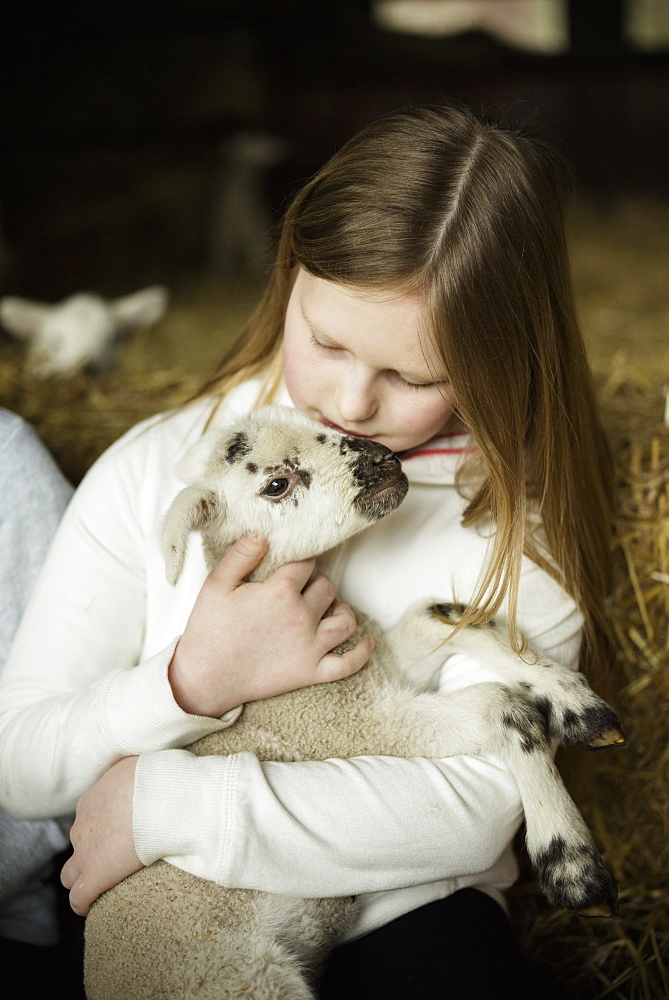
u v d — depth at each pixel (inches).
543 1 618.8
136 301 176.9
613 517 84.0
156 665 60.4
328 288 59.9
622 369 106.3
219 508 66.3
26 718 63.5
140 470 72.8
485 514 70.3
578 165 372.2
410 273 57.6
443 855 59.0
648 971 81.9
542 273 64.6
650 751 87.2
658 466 86.7
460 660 71.7
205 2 295.3
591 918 84.4
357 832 57.1
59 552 70.4
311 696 66.2
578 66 370.3
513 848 78.7
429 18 597.9
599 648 79.0
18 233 261.7
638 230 301.3
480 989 59.6
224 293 271.4
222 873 55.7
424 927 62.4
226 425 72.1
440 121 62.6
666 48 421.1
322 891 57.1
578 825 63.3
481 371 61.6
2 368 118.9
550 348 66.3
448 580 70.8
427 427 65.7
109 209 282.8
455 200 59.3
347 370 62.8
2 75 265.0
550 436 67.7
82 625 67.9
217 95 300.5
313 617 63.1
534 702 67.4
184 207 298.5
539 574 70.2
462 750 65.7
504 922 66.4
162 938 58.3
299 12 330.6
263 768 58.9
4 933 69.4
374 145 61.9
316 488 64.7
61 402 111.0
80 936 74.5
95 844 58.1
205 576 69.0
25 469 75.1
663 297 232.4
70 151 281.3
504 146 62.0
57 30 275.9
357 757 62.1
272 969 56.4
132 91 290.8
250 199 295.4
